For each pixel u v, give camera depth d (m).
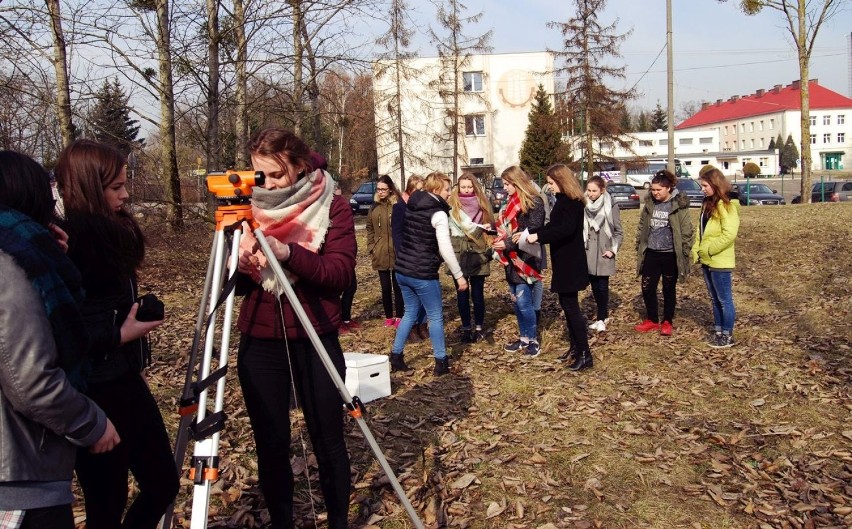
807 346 7.07
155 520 2.82
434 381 6.22
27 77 11.02
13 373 1.84
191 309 9.41
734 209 6.95
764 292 10.04
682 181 30.56
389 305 8.43
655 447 4.76
